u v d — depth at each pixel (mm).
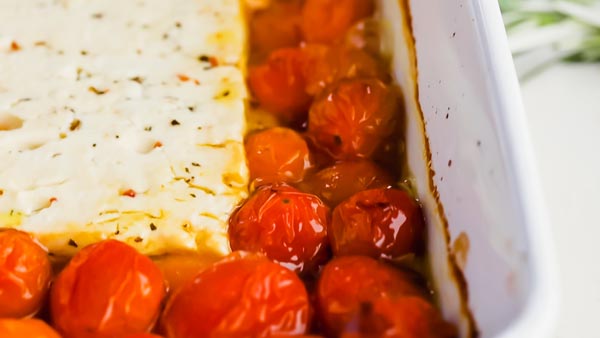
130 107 312
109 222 288
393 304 254
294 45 361
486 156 258
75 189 293
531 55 374
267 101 334
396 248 285
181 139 305
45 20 335
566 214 330
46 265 277
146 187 294
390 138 317
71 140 303
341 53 334
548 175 340
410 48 316
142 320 264
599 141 350
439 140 289
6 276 266
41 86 317
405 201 289
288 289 260
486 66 265
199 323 256
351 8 348
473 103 269
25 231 284
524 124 253
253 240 287
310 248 288
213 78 322
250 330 254
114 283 262
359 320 253
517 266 237
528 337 227
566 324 304
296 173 310
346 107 312
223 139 305
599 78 370
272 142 310
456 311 261
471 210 262
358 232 284
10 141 302
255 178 309
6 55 325
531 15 378
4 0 341
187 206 292
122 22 336
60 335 264
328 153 318
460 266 264
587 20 373
